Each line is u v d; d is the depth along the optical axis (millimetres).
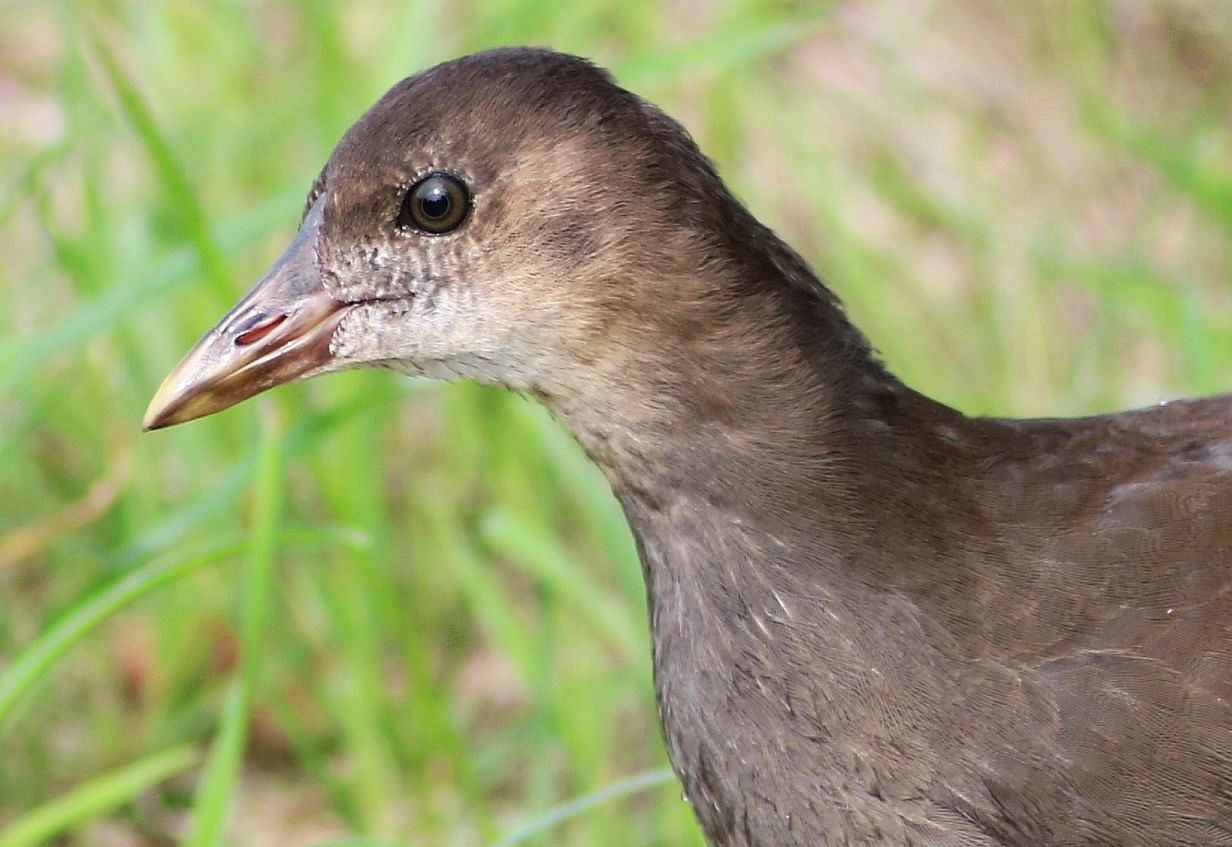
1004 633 6770
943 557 6809
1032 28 13695
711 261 6777
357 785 9500
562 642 9789
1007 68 13555
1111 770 6699
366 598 9742
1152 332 11953
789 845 6977
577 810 7785
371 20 12719
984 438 7047
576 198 6832
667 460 6887
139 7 12336
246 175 11711
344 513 9555
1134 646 6746
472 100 6926
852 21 13398
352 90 11273
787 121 12422
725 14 12711
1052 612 6781
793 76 13211
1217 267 12711
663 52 10227
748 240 6859
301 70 12164
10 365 9133
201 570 10344
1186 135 13203
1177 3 14078
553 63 6945
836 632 6805
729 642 6914
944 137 13016
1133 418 7254
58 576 10430
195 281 10164
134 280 9312
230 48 12391
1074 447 7090
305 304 7219
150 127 8469
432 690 8867
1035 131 13305
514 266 6926
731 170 12008
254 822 9859
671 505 6926
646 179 6805
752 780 6969
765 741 6914
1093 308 12461
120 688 10305
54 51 13391
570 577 9070
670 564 6988
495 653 10742
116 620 10477
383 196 7031
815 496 6805
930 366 11453
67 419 10766
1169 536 6855
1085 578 6809
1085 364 11695
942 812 6793
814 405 6816
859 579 6805
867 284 11484
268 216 9477
